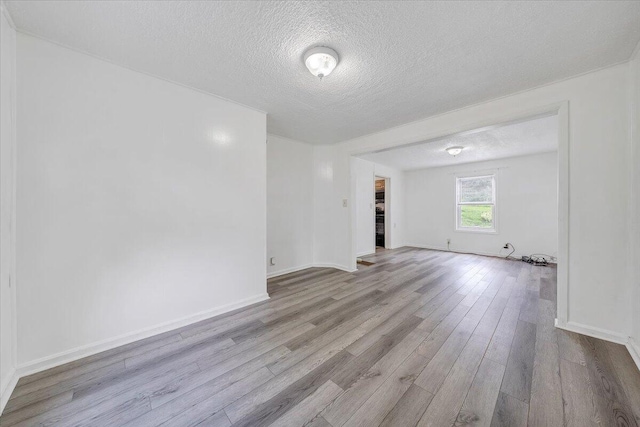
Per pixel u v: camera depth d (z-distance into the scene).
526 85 2.20
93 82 1.77
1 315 1.33
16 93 1.50
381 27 1.51
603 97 1.92
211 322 2.25
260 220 2.77
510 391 1.38
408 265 4.46
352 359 1.69
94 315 1.77
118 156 1.87
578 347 1.80
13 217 1.47
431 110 2.76
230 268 2.52
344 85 2.21
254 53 1.77
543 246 4.78
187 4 1.34
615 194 1.88
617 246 1.88
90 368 1.59
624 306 1.85
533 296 2.86
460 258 5.08
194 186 2.26
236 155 2.56
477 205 5.65
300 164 4.16
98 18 1.43
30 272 1.55
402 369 1.58
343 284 3.35
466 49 1.72
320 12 1.40
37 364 1.56
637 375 1.50
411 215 6.70
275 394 1.38
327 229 4.34
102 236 1.81
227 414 1.24
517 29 1.53
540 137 3.70
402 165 5.99
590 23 1.48
